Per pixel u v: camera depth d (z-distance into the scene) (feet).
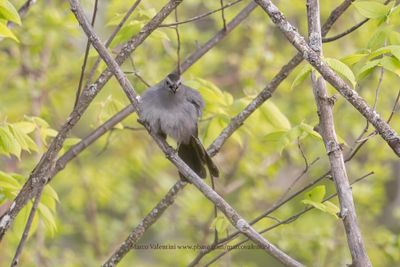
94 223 55.11
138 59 44.21
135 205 59.26
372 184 54.29
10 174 30.27
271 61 49.67
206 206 54.34
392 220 64.39
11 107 48.83
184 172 23.63
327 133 23.03
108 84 48.67
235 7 50.85
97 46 24.50
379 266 48.39
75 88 52.75
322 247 47.73
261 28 50.16
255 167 50.75
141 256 65.41
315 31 23.45
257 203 54.29
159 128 29.17
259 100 30.25
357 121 52.01
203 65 50.67
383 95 50.70
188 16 57.06
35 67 50.24
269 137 29.96
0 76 49.32
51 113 50.57
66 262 52.65
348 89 21.40
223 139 30.22
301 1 50.03
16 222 28.58
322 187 25.66
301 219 52.47
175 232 60.80
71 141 31.14
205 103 33.24
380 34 25.43
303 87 54.65
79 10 24.49
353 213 21.62
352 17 51.49
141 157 55.36
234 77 53.88
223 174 53.36
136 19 33.12
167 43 47.55
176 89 28.78
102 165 56.13
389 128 21.26
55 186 56.18
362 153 57.41
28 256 48.93
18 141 27.40
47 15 45.39
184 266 52.24
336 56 50.88
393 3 25.48
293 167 60.80
